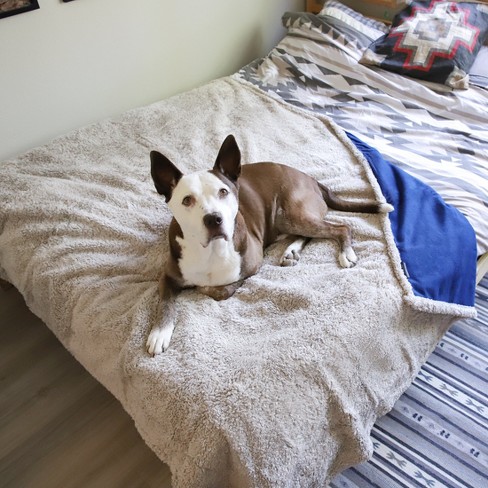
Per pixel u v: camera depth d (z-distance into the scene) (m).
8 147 2.10
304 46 2.54
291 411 1.10
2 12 1.82
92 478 1.46
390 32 2.41
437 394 1.63
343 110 2.27
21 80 2.01
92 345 1.36
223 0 2.58
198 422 1.08
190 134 2.12
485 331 1.81
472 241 1.56
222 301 1.38
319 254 1.52
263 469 1.05
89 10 2.08
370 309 1.29
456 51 2.23
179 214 1.23
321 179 1.83
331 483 1.42
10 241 1.67
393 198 1.71
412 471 1.44
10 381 1.75
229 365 1.16
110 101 2.37
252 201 1.52
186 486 1.07
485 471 1.43
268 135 2.10
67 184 1.83
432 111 2.19
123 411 1.63
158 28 2.37
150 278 1.50
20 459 1.52
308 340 1.21
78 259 1.53
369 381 1.27
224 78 2.57
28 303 1.65
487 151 1.94
